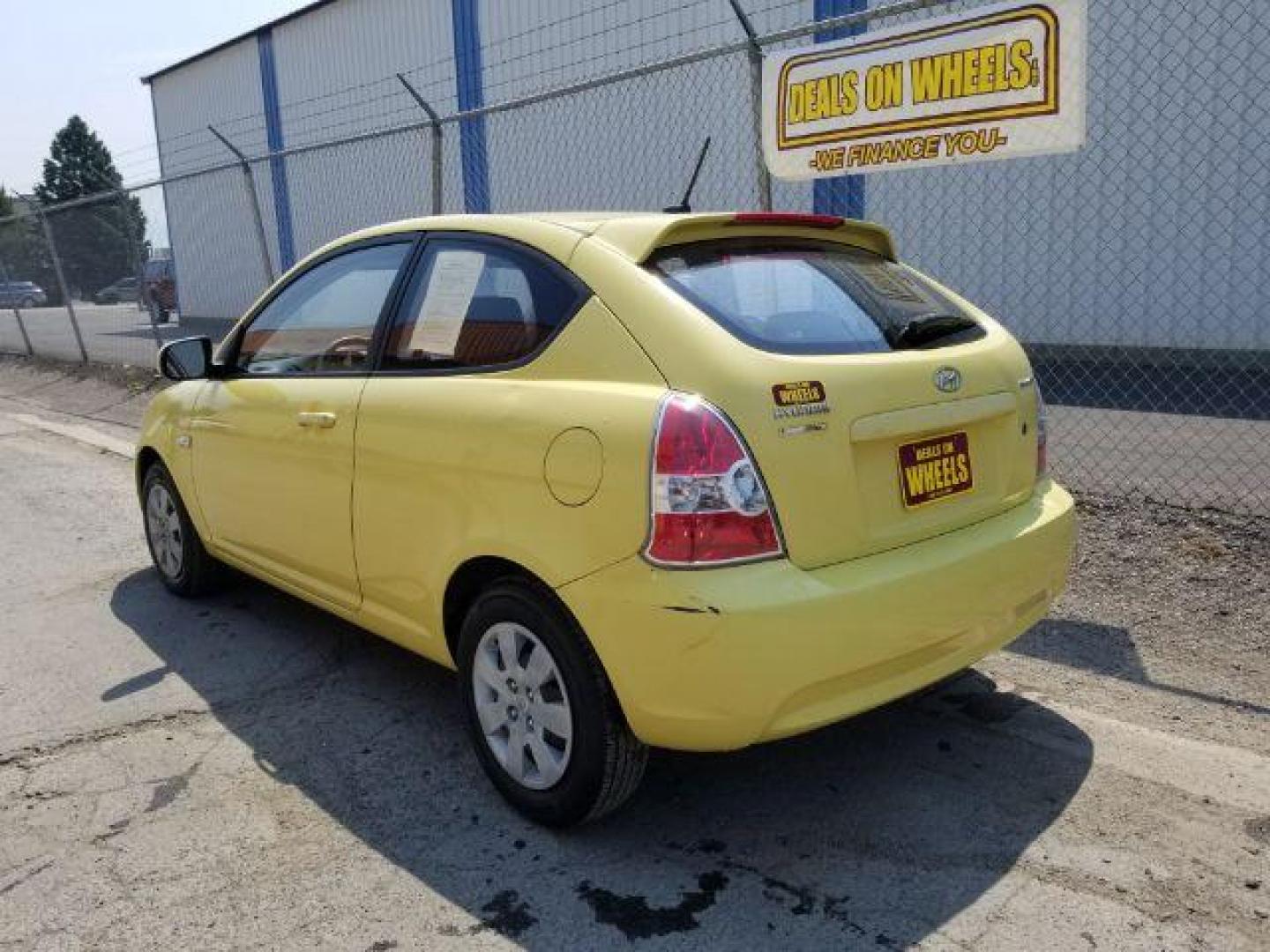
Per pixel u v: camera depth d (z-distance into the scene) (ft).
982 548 9.59
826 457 8.70
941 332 10.47
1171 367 32.89
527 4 48.19
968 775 10.67
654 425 8.45
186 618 15.99
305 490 12.42
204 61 76.43
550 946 8.39
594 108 45.73
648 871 9.32
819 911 8.70
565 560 8.95
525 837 9.90
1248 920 8.35
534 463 9.23
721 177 40.55
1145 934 8.23
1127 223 33.14
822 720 8.63
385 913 8.86
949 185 35.70
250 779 11.16
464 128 53.36
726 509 8.28
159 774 11.32
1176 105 31.83
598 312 9.43
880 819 9.98
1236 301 31.71
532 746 9.87
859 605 8.52
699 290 9.41
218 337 59.41
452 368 10.70
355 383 11.78
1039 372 33.50
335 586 12.53
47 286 54.95
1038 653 13.28
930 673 9.39
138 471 17.28
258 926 8.74
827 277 10.50
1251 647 12.94
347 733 12.14
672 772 10.99
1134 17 32.09
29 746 12.03
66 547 20.16
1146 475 20.13
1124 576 15.11
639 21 41.27
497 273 10.62
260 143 71.41
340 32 61.72
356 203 62.54
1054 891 8.80
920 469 9.47
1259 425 24.57
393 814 10.39
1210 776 10.39
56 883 9.40
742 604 8.15
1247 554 15.17
